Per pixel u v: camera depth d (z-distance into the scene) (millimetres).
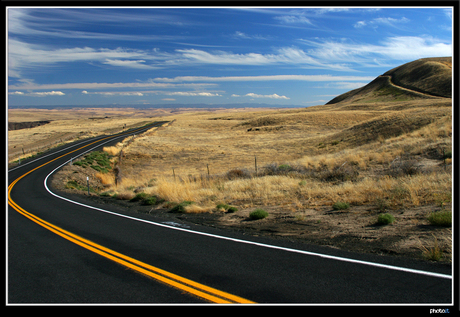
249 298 4254
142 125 99125
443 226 6754
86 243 7324
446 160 14977
